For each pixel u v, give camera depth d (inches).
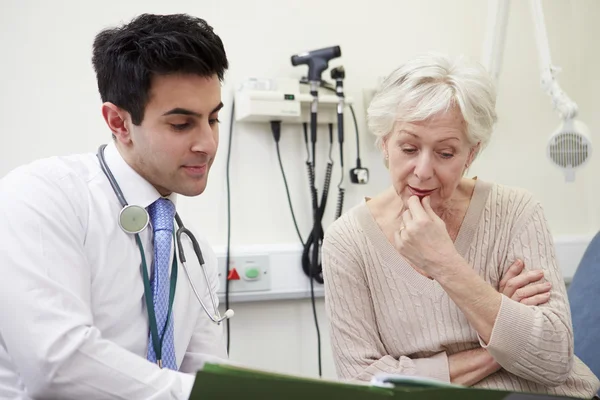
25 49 71.1
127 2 73.9
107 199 43.8
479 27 85.1
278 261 76.6
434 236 48.3
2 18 70.5
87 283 40.4
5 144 70.6
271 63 77.7
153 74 39.6
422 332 51.9
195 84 40.3
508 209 53.1
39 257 37.1
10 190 39.5
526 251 51.5
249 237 77.0
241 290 75.3
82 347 35.3
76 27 72.5
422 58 48.4
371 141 80.7
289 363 79.0
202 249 51.6
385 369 49.3
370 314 53.5
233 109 76.4
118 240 43.1
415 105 46.2
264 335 78.1
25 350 35.2
